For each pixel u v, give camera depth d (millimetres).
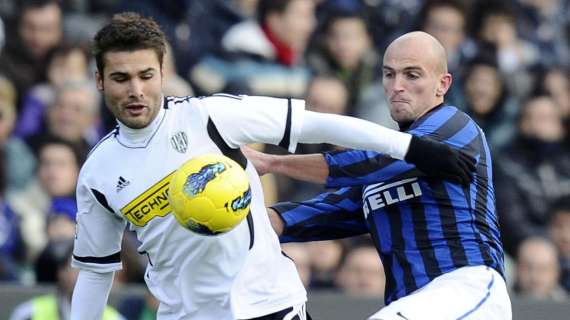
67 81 36656
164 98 18703
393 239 19875
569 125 40406
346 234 21266
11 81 36844
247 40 37906
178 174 17828
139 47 17922
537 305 27531
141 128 18328
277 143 18562
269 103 18469
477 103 39062
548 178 38406
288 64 37812
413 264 19641
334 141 18547
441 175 19125
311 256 33375
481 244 19672
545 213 37781
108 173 18703
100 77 18312
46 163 34562
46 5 37656
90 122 36031
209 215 17578
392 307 18609
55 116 35438
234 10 39344
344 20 38344
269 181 34344
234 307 18547
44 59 37656
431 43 20172
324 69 38250
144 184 18484
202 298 18859
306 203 21156
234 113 18359
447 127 19703
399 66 20078
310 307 29578
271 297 18859
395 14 41469
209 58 38156
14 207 34688
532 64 42906
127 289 30188
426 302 18672
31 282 33531
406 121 20125
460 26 40562
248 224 18641
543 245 35062
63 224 33281
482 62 39281
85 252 19672
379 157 19312
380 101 37844
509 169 38250
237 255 18656
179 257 18688
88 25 39812
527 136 38875
